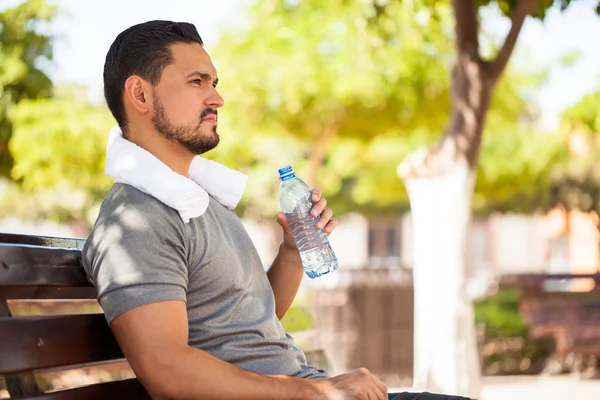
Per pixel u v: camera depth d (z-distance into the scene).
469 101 6.15
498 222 35.53
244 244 2.37
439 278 6.23
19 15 12.38
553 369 10.88
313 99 10.88
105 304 1.99
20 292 2.03
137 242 2.01
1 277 1.87
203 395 1.94
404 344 9.75
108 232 2.04
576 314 10.47
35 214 23.02
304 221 2.70
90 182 13.05
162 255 2.03
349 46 10.15
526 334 11.03
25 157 11.85
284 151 17.22
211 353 2.18
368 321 9.69
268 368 2.24
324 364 4.43
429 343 6.24
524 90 13.41
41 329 1.93
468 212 6.26
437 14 6.96
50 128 11.80
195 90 2.30
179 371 1.93
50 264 2.05
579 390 9.46
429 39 8.78
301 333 4.20
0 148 12.70
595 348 10.37
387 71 10.34
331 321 9.63
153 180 2.09
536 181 16.55
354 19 8.77
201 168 2.48
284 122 11.48
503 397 8.95
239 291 2.24
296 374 2.32
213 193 2.48
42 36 12.41
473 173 6.26
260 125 11.51
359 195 20.19
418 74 10.45
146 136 2.29
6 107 12.30
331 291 9.64
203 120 2.30
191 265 2.15
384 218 31.94
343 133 12.10
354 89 10.49
